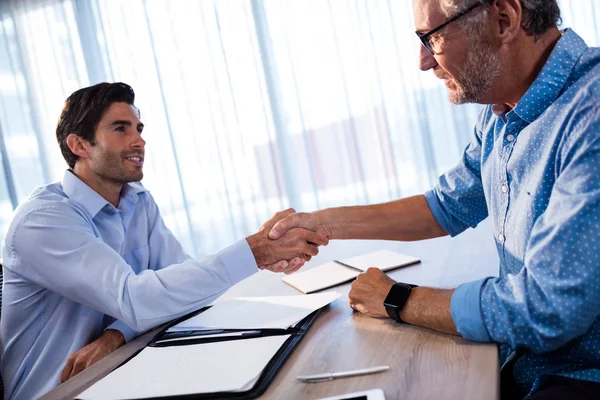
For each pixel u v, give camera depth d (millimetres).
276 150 3697
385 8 3410
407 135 3475
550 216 760
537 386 805
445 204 1229
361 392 630
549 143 831
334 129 3600
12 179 3947
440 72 995
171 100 3816
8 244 1346
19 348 1384
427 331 830
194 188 3859
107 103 1521
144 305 1124
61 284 1267
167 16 3756
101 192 1568
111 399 739
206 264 1162
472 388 623
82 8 3822
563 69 841
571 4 3053
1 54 3928
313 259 1530
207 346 887
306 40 3568
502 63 887
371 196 3604
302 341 860
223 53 3695
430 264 1235
